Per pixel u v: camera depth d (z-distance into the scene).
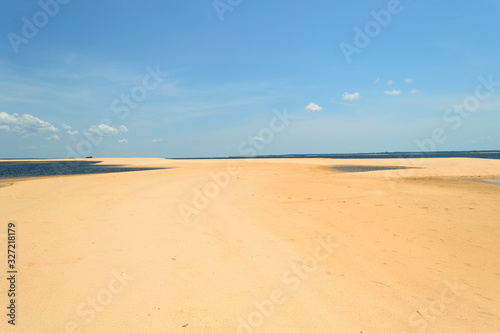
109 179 17.89
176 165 45.44
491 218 8.45
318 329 3.11
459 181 17.80
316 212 9.20
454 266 4.98
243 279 4.29
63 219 7.34
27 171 38.66
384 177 20.30
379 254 5.51
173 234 6.36
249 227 7.24
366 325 3.22
